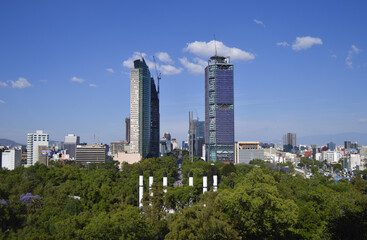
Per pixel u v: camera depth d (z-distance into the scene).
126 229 133.00
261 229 146.88
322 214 171.00
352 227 115.75
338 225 120.50
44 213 199.62
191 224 139.75
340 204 168.75
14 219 198.38
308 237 153.62
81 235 135.75
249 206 147.38
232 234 137.62
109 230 135.12
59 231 150.12
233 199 149.62
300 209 165.62
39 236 150.62
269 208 146.88
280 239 146.12
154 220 169.88
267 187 154.75
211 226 138.38
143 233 138.75
